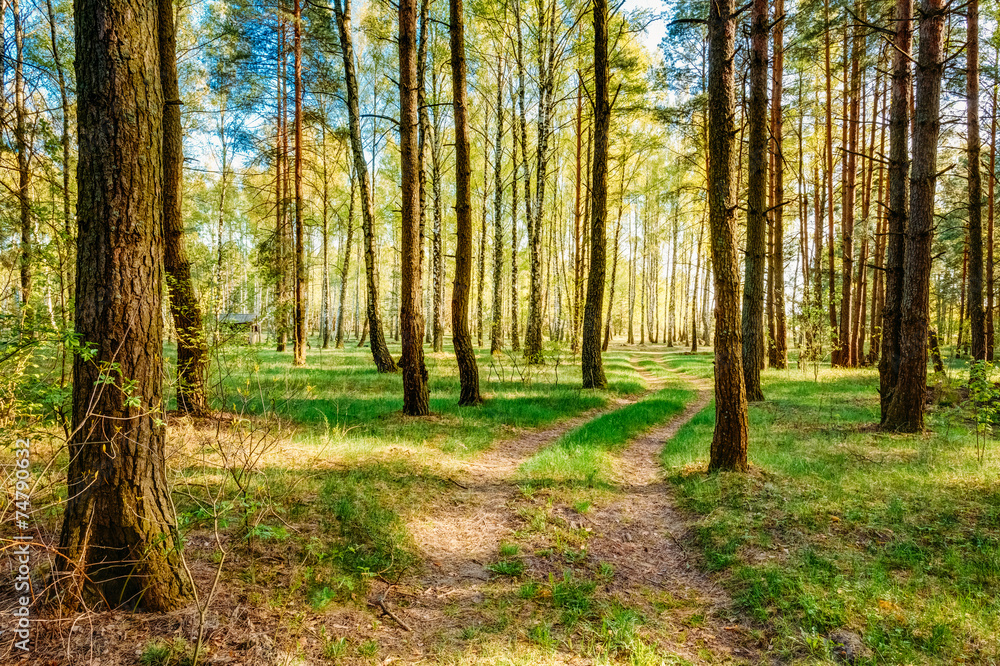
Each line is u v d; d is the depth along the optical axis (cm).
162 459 321
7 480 314
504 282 4166
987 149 1661
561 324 3869
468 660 314
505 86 2497
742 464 632
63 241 521
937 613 343
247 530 404
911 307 826
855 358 2075
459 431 830
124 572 306
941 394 1062
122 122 287
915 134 810
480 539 478
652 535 509
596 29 1297
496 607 374
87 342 281
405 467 618
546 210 3394
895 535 456
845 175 2078
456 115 1003
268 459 600
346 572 391
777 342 1998
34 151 553
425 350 2769
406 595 383
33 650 276
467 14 2047
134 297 296
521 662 312
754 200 1234
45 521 390
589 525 515
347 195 2656
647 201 3562
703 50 1780
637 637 339
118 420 296
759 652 329
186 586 328
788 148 2183
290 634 317
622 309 6438
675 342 5259
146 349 303
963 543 436
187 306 705
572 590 394
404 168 920
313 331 5416
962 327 1644
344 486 529
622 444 831
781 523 488
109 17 282
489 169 2864
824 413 1039
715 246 629
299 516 455
